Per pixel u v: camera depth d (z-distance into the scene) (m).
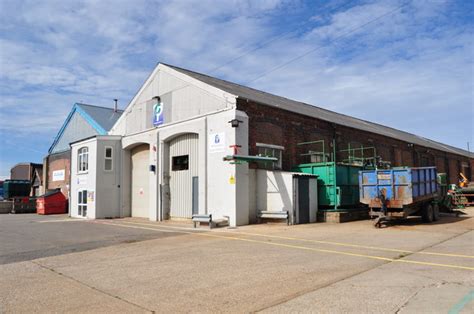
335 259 9.36
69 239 13.52
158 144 22.17
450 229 15.06
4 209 33.53
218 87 19.62
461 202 28.73
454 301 5.91
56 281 7.73
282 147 20.67
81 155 26.88
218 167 18.17
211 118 18.88
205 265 8.91
